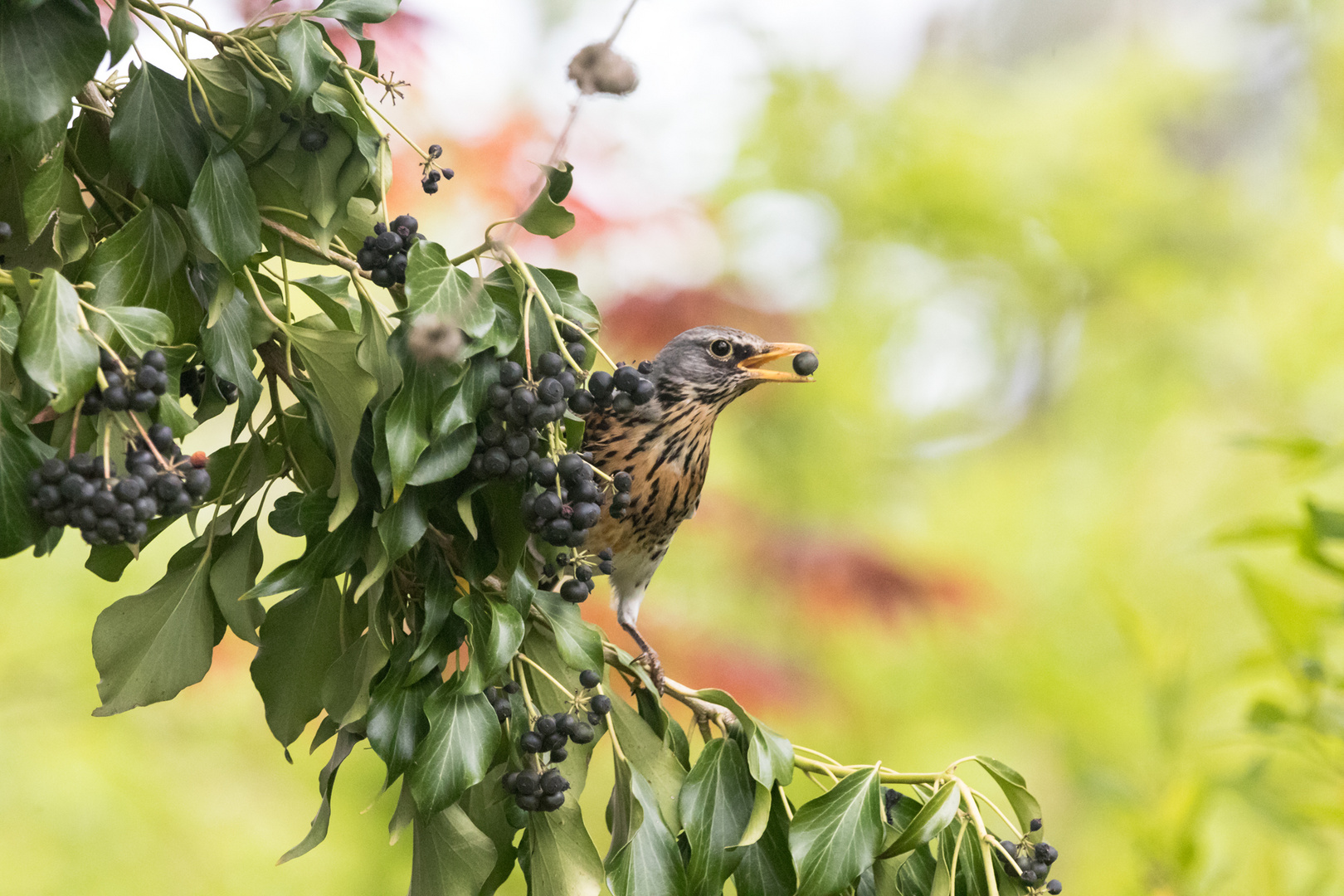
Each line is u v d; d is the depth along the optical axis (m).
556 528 3.35
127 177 3.36
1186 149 20.97
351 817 11.57
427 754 3.41
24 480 2.86
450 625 3.60
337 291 3.94
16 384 3.12
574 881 3.72
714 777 3.96
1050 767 15.38
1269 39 20.86
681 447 6.58
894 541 14.94
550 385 3.26
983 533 20.56
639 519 6.52
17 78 2.95
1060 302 20.28
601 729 4.05
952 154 18.06
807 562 13.52
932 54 20.27
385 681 3.55
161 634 3.62
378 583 3.54
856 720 14.53
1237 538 6.19
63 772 11.42
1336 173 19.59
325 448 3.54
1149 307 20.42
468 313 3.22
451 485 3.47
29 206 3.12
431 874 3.69
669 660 11.71
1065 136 20.30
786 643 13.73
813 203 17.91
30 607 10.55
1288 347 19.52
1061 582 18.33
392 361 3.32
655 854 3.75
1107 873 11.19
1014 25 20.45
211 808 11.99
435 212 11.05
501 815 3.91
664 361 6.74
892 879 4.01
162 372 2.96
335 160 3.47
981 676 15.79
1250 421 19.95
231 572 3.70
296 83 3.22
